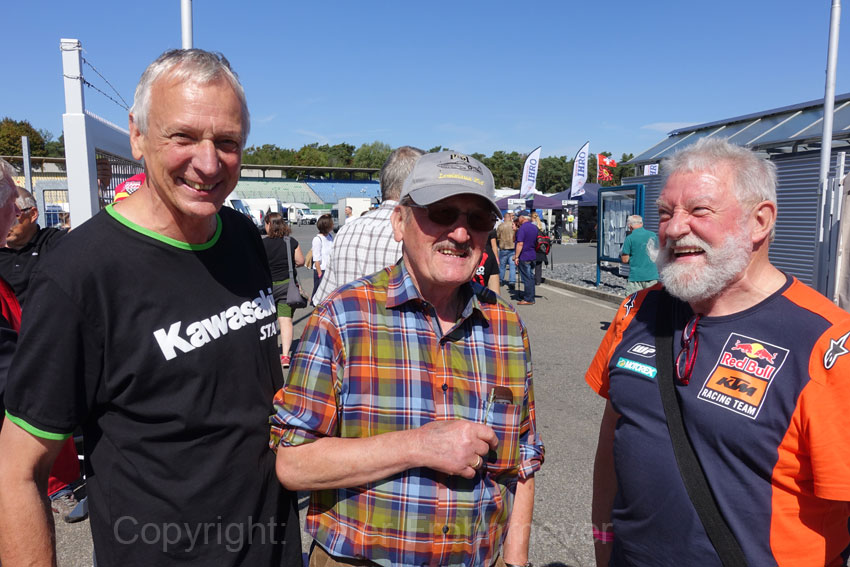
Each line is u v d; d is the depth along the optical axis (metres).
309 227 48.28
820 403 1.28
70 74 6.18
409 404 1.45
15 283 3.54
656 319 1.66
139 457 1.40
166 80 1.35
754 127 13.34
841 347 1.29
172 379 1.40
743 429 1.37
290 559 1.67
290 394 1.45
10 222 1.72
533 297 10.70
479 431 1.36
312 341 1.46
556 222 30.09
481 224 1.48
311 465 1.38
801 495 1.34
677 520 1.46
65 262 1.31
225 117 1.38
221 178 1.44
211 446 1.45
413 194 1.44
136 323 1.37
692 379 1.48
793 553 1.35
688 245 1.47
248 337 1.55
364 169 91.38
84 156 6.26
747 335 1.43
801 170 9.48
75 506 3.18
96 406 1.40
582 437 4.32
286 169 91.12
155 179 1.39
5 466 1.29
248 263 1.63
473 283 1.69
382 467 1.35
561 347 7.32
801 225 9.52
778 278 1.50
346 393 1.44
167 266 1.43
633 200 12.70
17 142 63.81
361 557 1.43
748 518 1.38
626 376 1.64
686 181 1.48
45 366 1.28
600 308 10.34
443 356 1.52
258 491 1.53
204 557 1.45
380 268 2.81
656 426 1.53
